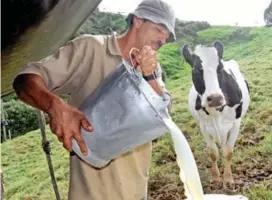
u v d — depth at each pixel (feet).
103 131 4.21
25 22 5.72
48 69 4.53
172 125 4.40
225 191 13.93
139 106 4.11
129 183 5.17
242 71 23.34
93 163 4.49
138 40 4.96
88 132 4.22
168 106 4.81
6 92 8.31
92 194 5.03
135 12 4.88
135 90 4.09
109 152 4.36
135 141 4.33
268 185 13.97
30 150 21.66
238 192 13.83
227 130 13.70
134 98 4.10
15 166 20.45
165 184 15.87
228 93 13.16
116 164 5.05
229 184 14.10
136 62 4.31
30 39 6.41
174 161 16.99
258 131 17.11
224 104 12.70
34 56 7.49
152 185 15.97
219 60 13.07
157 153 17.57
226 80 13.15
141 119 4.14
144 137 4.31
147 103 4.10
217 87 12.80
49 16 6.08
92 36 4.89
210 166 15.92
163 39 4.98
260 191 13.51
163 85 4.97
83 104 4.39
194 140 17.92
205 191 14.17
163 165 16.94
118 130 4.19
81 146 4.09
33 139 22.58
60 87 4.78
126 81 4.11
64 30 7.55
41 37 6.72
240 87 13.58
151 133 4.28
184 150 4.52
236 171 15.12
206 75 12.93
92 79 4.86
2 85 7.73
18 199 17.85
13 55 6.61
